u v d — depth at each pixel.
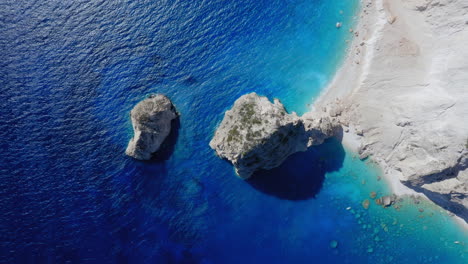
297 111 32.09
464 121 25.12
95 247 32.91
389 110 29.44
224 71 33.72
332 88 31.67
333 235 30.62
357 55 31.36
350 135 30.83
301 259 30.72
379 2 30.66
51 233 33.22
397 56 29.56
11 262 32.97
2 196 33.81
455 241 29.17
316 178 31.23
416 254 29.56
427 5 28.08
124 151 33.56
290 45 33.22
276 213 31.48
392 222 30.00
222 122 31.70
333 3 32.62
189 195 32.56
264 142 27.95
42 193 33.75
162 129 32.19
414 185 29.00
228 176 32.28
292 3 33.72
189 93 33.66
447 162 25.91
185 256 32.06
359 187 30.58
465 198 26.58
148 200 33.00
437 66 27.69
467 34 26.36
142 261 32.41
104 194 33.41
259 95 32.66
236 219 31.88
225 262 31.55
